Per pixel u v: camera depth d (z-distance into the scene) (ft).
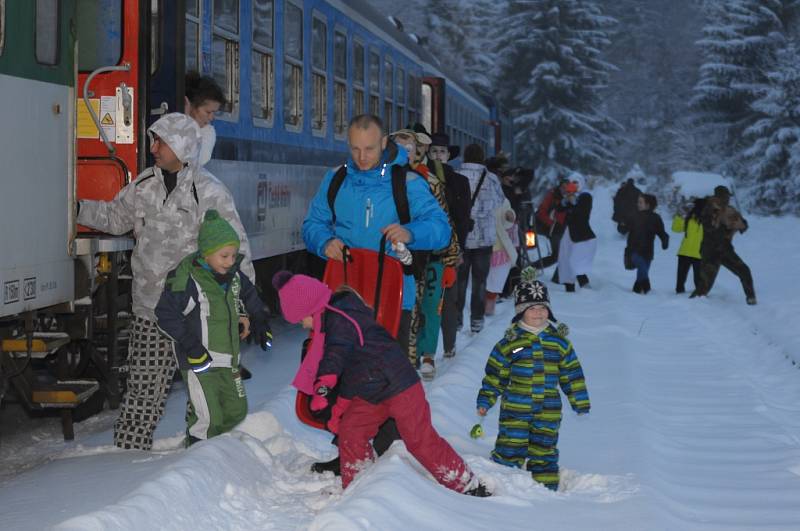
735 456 23.02
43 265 20.76
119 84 24.80
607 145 209.87
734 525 17.52
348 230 20.48
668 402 29.25
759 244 105.40
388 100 52.49
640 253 59.88
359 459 17.38
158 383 20.65
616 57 281.74
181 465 16.24
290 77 36.29
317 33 39.58
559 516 16.90
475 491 17.65
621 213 102.94
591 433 24.26
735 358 38.32
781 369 36.17
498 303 51.96
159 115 24.97
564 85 199.31
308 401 17.63
